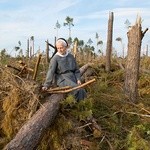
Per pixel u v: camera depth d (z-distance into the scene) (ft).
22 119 18.15
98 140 18.48
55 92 19.39
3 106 18.88
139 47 24.86
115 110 22.16
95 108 22.13
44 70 29.73
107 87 28.40
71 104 19.10
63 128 17.80
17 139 15.03
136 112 22.25
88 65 34.71
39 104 18.37
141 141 17.47
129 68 24.82
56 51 21.81
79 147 17.35
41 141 17.47
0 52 29.78
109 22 36.65
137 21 25.07
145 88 29.27
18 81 19.35
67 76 20.61
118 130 19.47
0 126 18.61
